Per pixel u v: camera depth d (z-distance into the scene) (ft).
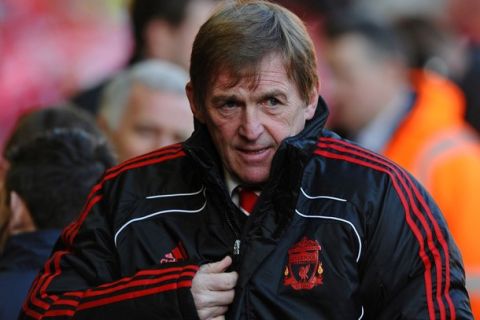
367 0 59.52
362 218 27.78
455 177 50.52
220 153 28.25
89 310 27.63
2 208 33.94
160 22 57.11
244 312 27.22
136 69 48.34
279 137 27.43
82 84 61.31
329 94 54.95
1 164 36.55
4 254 33.63
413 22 57.52
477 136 53.88
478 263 49.32
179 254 28.27
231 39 27.14
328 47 54.95
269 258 27.53
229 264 27.66
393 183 28.30
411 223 27.91
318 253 27.48
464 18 60.08
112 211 29.14
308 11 57.77
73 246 29.25
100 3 61.31
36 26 61.31
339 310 27.12
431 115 53.11
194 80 28.02
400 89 54.34
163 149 30.09
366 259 27.68
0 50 60.80
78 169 34.19
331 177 28.48
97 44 61.36
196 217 28.63
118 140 47.21
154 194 29.12
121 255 28.55
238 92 27.14
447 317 27.02
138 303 27.17
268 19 27.53
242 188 28.48
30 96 61.00
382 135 53.88
